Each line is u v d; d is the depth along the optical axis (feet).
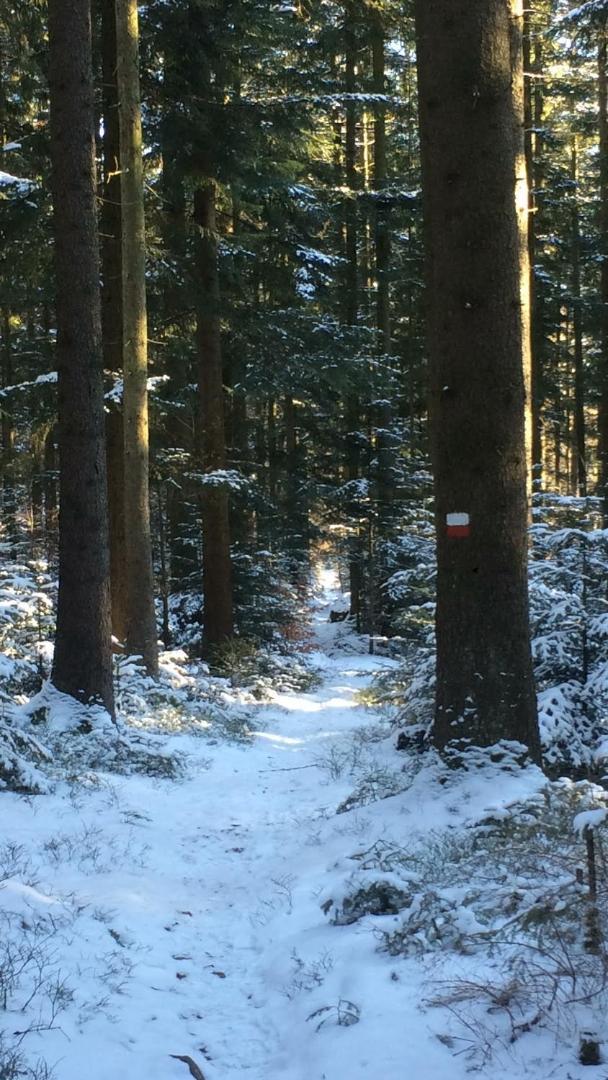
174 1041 11.11
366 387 53.47
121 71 35.19
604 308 70.03
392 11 56.80
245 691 44.06
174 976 13.10
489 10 18.72
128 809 21.84
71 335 28.55
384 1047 10.14
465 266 19.06
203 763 28.68
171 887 17.26
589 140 93.66
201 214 47.06
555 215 67.36
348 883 14.66
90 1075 9.77
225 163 42.75
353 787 24.20
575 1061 9.18
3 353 67.87
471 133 18.85
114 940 13.78
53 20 28.09
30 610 32.65
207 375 49.52
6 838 17.94
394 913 14.12
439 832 16.67
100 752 25.94
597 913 10.68
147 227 46.14
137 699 33.94
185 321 53.42
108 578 29.48
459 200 19.01
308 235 55.62
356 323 71.92
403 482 71.92
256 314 49.21
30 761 23.22
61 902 14.73
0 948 12.30
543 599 24.07
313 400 61.93
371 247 80.38
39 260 40.19
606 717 21.98
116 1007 11.58
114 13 39.11
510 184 19.02
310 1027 11.11
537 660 23.39
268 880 17.74
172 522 64.34
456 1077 9.33
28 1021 10.55
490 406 19.12
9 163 41.39
